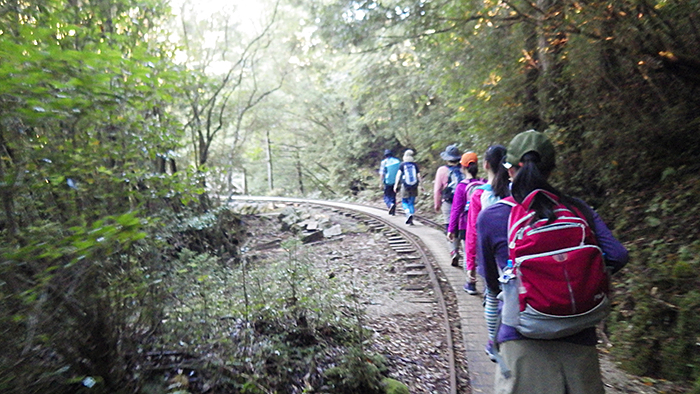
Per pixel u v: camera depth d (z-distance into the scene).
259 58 15.63
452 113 16.09
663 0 6.61
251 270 6.25
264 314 4.98
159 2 6.05
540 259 2.03
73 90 2.94
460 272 8.06
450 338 5.52
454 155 8.30
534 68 9.97
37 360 2.75
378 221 13.63
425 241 10.50
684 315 4.71
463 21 9.96
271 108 17.86
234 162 14.02
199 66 12.54
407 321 6.32
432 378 4.87
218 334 4.14
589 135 8.28
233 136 15.40
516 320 2.12
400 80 17.11
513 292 2.14
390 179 14.05
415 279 8.16
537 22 9.03
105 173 3.46
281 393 4.06
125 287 3.27
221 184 9.43
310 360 4.51
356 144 25.30
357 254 10.53
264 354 4.32
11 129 2.82
